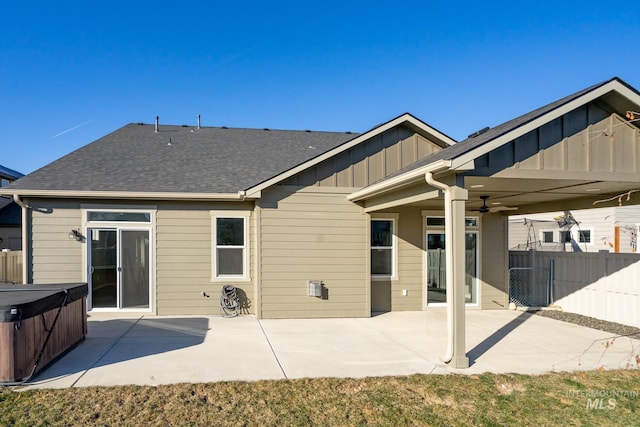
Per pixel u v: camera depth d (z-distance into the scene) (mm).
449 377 6168
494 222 12164
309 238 10453
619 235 16203
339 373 6273
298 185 10453
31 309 5820
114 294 10469
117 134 13695
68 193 9906
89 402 5094
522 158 6773
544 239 19125
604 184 7656
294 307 10344
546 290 12398
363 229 10672
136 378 5910
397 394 5547
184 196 10336
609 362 6996
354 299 10555
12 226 17312
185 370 6277
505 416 4977
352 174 10688
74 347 7426
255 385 5730
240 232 10922
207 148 13312
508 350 7676
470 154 6215
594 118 7094
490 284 12070
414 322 9969
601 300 10586
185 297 10656
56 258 10180
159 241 10562
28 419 4652
